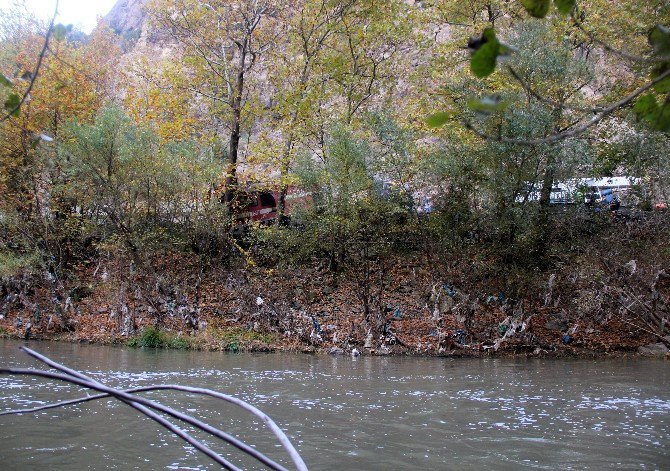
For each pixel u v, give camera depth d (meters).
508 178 22.70
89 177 24.64
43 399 12.42
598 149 24.81
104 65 30.89
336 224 24.06
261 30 30.95
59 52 27.36
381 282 23.42
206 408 11.97
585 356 20.55
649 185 24.17
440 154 23.80
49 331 23.64
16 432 9.91
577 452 9.32
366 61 30.23
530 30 22.66
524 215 23.25
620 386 15.10
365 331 22.34
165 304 24.28
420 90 27.59
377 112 25.66
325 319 23.66
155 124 30.06
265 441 9.76
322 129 27.58
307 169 25.64
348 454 9.12
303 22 29.39
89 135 24.02
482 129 22.56
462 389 14.52
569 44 24.17
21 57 26.62
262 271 25.52
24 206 26.45
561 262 23.84
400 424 10.98
